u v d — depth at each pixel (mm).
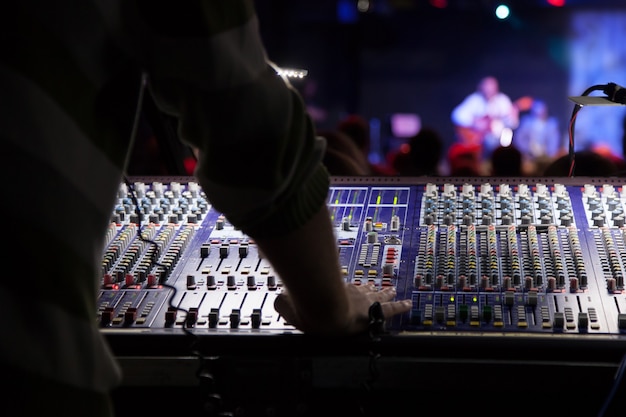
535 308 1461
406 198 1876
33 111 812
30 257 801
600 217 1729
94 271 886
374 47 12234
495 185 1935
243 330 1426
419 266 1599
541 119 12336
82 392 847
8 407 787
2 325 784
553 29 12289
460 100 12508
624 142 3990
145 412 1457
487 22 12273
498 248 1654
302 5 12008
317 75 12289
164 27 868
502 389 1362
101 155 889
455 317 1447
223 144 943
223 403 1407
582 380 1350
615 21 12125
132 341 1420
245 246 1693
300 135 975
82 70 854
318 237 1068
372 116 12578
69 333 828
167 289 1565
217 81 900
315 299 1178
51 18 831
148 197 1909
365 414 1409
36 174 810
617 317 1420
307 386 1394
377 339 1374
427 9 12219
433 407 1422
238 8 913
